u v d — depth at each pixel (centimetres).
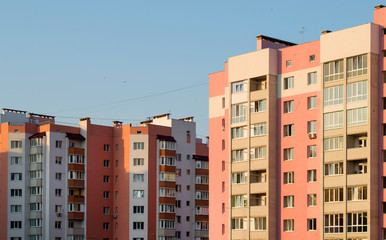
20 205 15662
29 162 15788
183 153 16562
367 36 9431
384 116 9369
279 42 11506
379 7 9638
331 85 9812
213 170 11381
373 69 9406
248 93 10825
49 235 15350
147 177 15862
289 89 10444
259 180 10700
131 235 15712
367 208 9212
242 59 10975
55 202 15538
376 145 9344
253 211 10556
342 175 9550
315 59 10119
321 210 9725
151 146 16012
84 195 15825
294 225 10138
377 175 9306
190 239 16375
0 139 16038
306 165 10081
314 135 9988
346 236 9388
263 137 10550
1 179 15838
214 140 11444
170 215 15950
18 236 15562
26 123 15912
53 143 15688
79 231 15662
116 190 16125
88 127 16075
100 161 16138
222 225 11119
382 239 9225
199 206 16550
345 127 9575
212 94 11606
